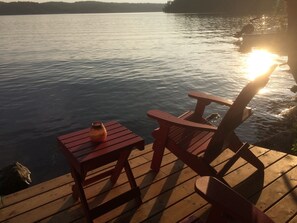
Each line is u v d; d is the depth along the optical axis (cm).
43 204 283
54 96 1285
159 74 1716
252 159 321
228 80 1538
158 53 2755
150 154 377
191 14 13712
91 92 1338
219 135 231
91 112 1070
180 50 2973
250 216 135
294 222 253
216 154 254
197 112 355
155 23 10062
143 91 1341
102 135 259
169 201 284
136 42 3934
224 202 140
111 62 2245
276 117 960
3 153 768
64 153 259
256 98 1167
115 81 1541
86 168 236
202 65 2033
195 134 315
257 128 883
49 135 873
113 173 303
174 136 310
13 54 2853
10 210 275
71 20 15088
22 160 727
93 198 291
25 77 1712
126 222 257
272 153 373
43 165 700
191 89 1367
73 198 291
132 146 259
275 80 1498
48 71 1902
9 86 1495
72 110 1090
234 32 5291
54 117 1019
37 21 13838
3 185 534
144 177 325
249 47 2828
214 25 7012
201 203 280
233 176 325
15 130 909
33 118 1010
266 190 298
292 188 300
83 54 2788
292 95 1199
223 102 324
